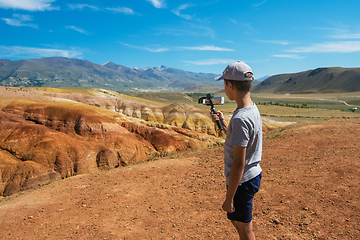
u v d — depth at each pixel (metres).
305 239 3.69
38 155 44.59
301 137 10.83
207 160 9.71
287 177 6.44
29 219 6.14
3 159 42.88
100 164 48.41
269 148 9.98
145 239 4.54
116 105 103.88
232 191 2.01
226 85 2.18
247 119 1.92
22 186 39.53
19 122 51.53
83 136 56.00
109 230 5.09
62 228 5.49
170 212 5.61
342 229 3.76
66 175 44.50
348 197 4.71
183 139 67.06
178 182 7.70
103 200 6.89
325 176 5.98
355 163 6.38
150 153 59.81
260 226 4.31
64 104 63.12
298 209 4.66
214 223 4.76
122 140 56.75
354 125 11.27
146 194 7.00
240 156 1.92
